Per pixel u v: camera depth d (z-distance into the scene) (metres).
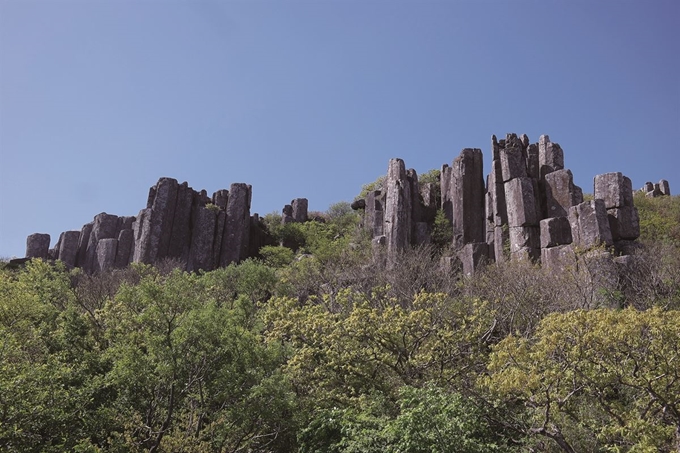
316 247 48.91
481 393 15.38
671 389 12.25
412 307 25.47
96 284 35.62
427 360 17.34
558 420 13.36
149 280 16.89
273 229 56.16
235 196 52.16
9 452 12.39
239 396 15.55
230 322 16.14
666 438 11.84
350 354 17.72
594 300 23.14
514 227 33.03
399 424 13.23
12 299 19.33
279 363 17.34
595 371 12.52
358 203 58.12
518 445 14.32
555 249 28.64
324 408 16.66
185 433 15.10
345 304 21.22
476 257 33.78
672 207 47.47
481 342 18.56
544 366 12.91
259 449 16.17
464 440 12.62
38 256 52.84
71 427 13.90
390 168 43.22
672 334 11.89
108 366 17.28
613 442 12.48
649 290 22.98
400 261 33.97
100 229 52.25
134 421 14.84
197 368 15.61
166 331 15.95
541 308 21.91
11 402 12.52
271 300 20.45
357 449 13.63
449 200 44.25
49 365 14.55
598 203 28.34
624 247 27.86
